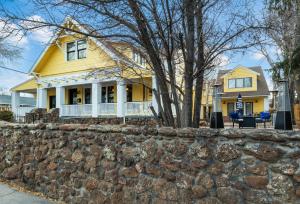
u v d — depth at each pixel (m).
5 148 7.23
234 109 37.16
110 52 6.83
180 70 6.48
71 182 5.59
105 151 5.06
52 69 23.94
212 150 3.80
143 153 4.54
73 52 22.52
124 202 4.71
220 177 3.70
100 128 5.15
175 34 5.46
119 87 20.09
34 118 16.17
